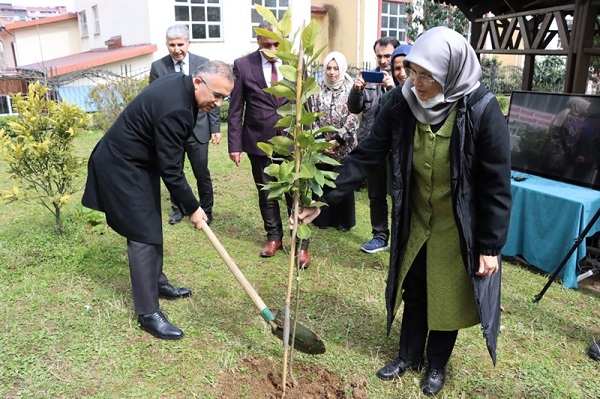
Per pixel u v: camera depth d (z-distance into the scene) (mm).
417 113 2334
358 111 4547
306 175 2201
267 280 3996
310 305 3605
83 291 3734
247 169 7988
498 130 2162
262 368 2871
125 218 3004
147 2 13367
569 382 2793
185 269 4160
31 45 20547
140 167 3004
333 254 4566
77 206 5258
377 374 2807
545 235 4094
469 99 2199
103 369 2844
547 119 4461
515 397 2678
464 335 3254
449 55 2117
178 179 2840
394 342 3166
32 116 4301
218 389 2695
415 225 2578
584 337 3246
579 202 3787
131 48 13914
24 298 3602
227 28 14141
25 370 2809
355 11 16172
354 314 3490
